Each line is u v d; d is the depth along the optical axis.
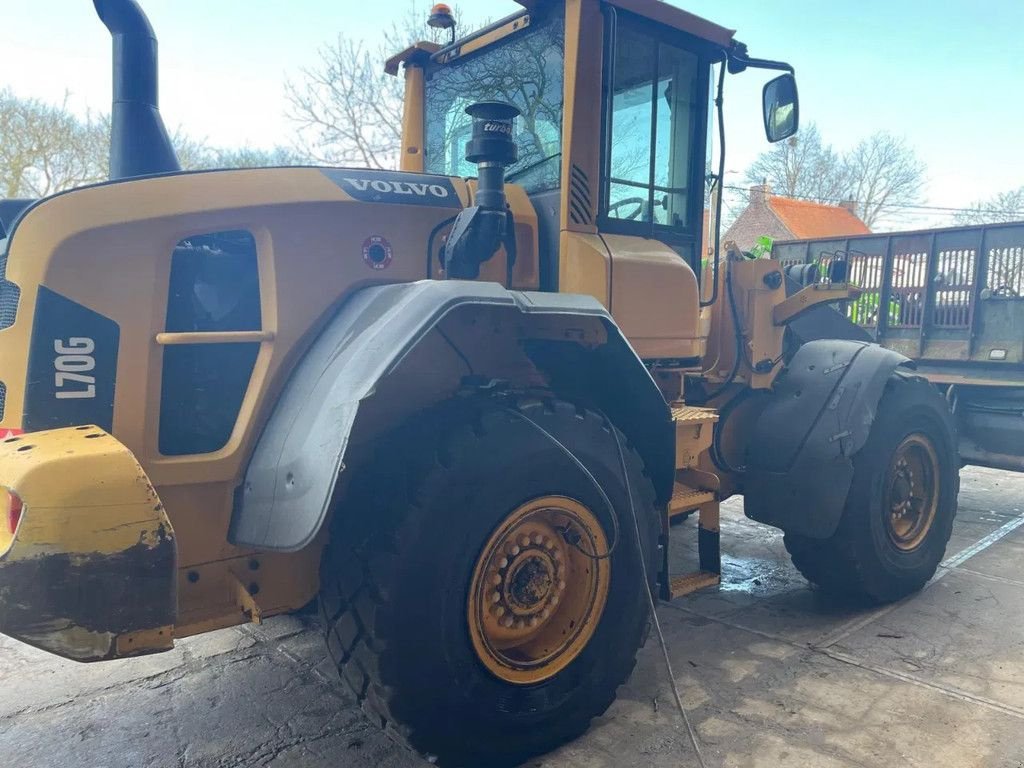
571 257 2.89
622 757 2.51
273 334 2.34
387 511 2.20
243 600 2.24
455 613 2.23
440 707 2.22
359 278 2.52
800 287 4.60
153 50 2.97
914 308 6.02
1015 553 4.72
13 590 1.71
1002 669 3.12
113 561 1.77
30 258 2.09
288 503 2.05
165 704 2.86
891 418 3.68
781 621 3.63
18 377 2.10
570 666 2.54
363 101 14.12
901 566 3.79
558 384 2.84
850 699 2.87
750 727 2.68
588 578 2.58
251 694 2.93
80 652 1.77
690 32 3.22
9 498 1.81
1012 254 5.37
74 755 2.53
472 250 2.48
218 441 2.32
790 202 30.00
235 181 2.35
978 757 2.48
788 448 3.65
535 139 3.10
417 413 2.42
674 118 3.32
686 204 3.43
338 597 2.26
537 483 2.37
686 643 3.38
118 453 1.83
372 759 2.52
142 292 2.19
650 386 2.66
